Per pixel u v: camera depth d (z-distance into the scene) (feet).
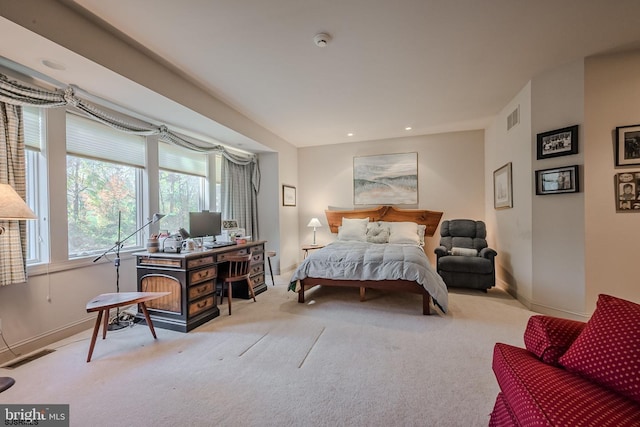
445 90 10.66
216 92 10.58
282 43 7.52
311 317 9.84
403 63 8.66
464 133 16.21
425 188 16.96
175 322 8.83
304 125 14.74
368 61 8.50
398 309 10.61
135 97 8.71
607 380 3.43
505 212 12.73
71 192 9.00
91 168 9.59
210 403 5.36
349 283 11.00
